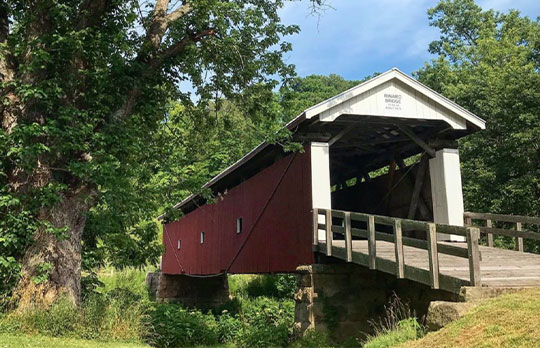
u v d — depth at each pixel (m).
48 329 7.66
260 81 11.86
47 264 8.27
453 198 11.61
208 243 18.72
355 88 10.79
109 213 11.38
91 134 8.81
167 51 10.93
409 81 11.24
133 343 7.66
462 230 6.31
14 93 8.94
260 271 13.39
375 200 14.89
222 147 14.83
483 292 5.88
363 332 9.83
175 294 25.33
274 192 12.86
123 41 9.88
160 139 12.89
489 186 17.88
